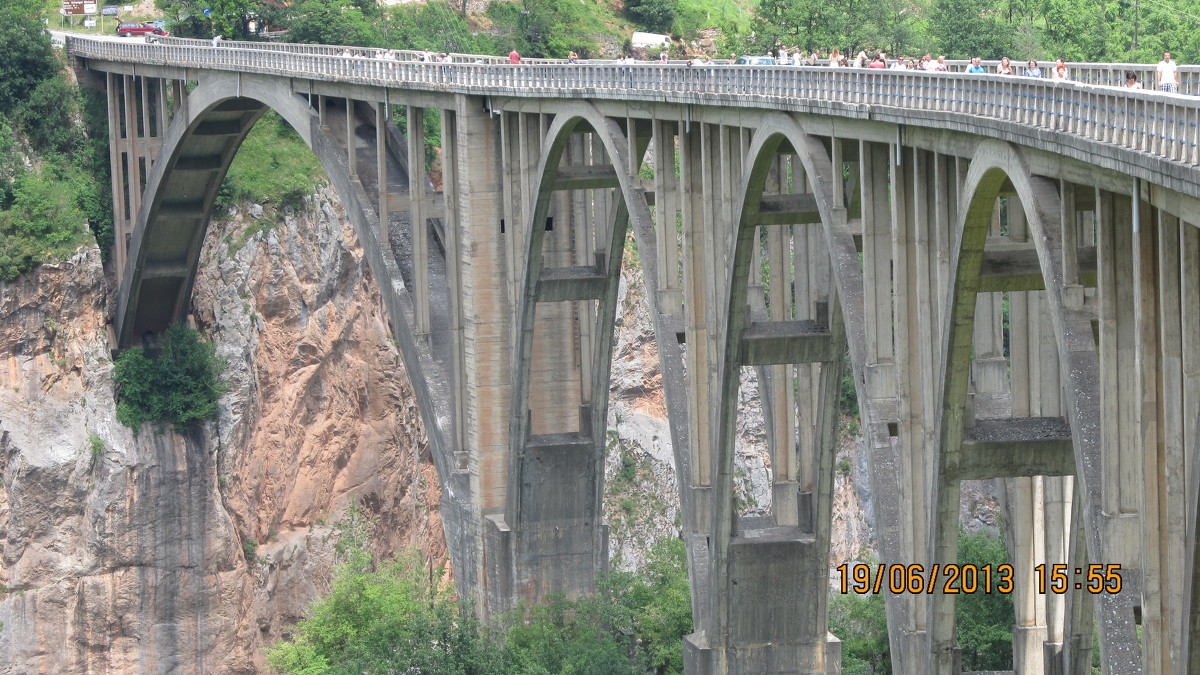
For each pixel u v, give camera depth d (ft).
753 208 149.07
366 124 242.78
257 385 302.45
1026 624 149.69
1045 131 100.12
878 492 128.57
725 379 156.04
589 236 208.95
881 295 131.13
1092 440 99.30
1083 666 144.56
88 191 302.04
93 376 288.71
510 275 204.13
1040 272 115.24
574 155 202.80
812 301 157.89
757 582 164.25
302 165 311.68
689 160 160.45
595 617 209.97
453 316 214.48
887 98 125.90
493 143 205.67
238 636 296.71
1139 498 98.27
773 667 166.30
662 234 168.35
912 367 127.24
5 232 285.64
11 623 280.51
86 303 290.35
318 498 308.81
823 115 134.72
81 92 309.83
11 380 282.97
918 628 127.24
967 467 119.44
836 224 134.10
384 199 223.30
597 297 202.90
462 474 217.15
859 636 225.35
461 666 191.93
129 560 289.33
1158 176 88.02
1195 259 90.58
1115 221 98.58
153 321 300.81
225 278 300.61
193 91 265.34
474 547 215.10
